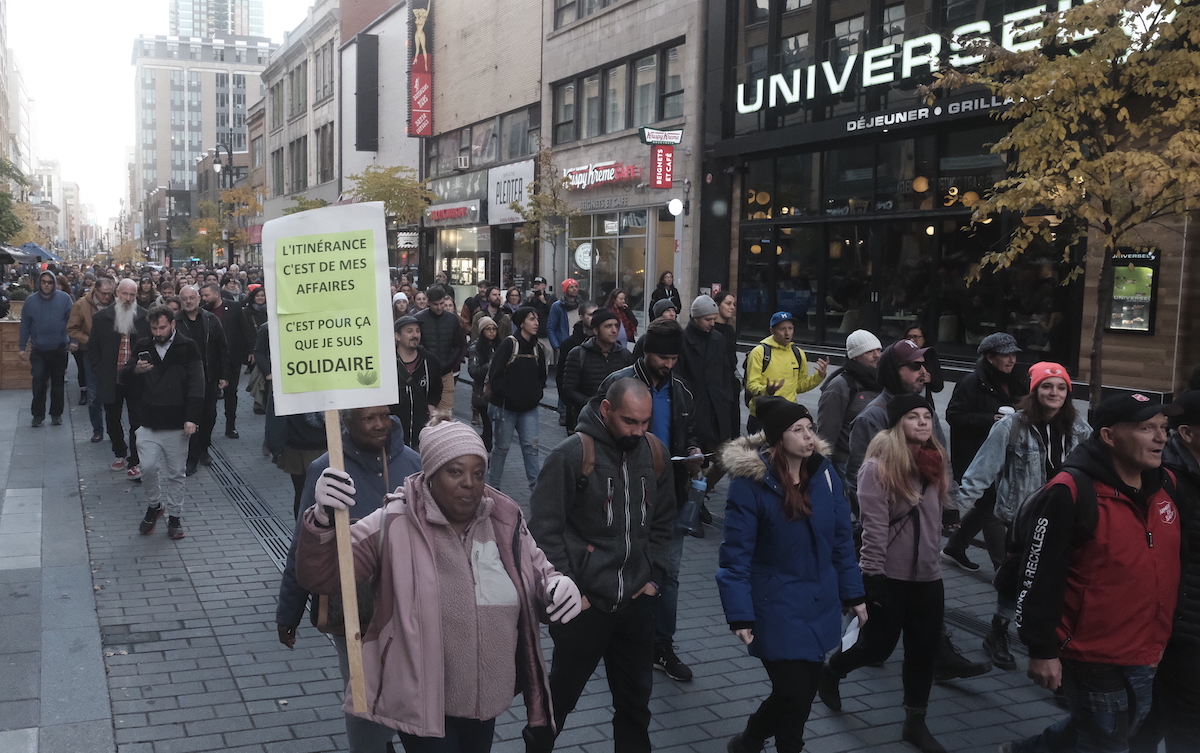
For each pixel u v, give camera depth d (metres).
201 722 4.91
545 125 31.39
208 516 9.02
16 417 13.98
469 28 36.78
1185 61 9.19
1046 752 4.32
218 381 11.17
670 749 4.75
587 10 29.16
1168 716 3.93
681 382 5.95
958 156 18.08
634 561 4.29
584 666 4.23
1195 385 4.41
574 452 4.22
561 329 15.06
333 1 51.19
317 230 3.20
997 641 5.92
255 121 72.31
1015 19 15.63
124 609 6.53
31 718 4.85
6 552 7.65
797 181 21.92
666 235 25.97
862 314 20.45
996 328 17.36
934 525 4.81
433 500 3.25
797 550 4.24
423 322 11.33
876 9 19.39
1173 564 3.82
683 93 24.83
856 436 6.13
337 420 3.14
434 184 40.56
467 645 3.21
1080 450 3.88
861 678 5.73
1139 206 9.33
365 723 3.85
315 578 3.19
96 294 12.71
